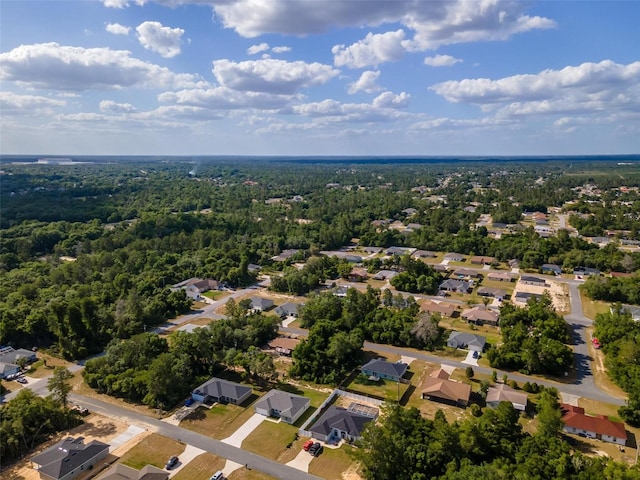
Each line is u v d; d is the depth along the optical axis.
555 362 105.31
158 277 170.00
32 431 81.88
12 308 137.75
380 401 93.81
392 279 173.62
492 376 103.56
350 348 109.31
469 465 65.12
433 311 144.25
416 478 66.31
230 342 116.62
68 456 73.50
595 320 132.75
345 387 101.31
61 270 173.38
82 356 115.56
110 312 130.50
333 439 81.88
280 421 88.00
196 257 198.62
